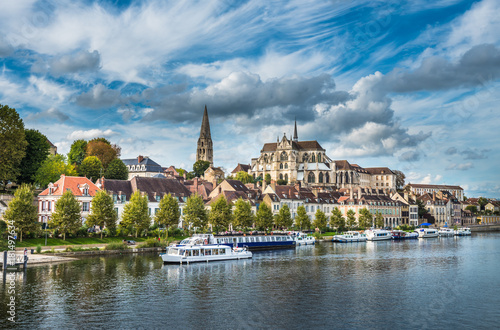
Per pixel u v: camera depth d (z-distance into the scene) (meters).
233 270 83.94
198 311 56.09
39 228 96.00
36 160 139.50
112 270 78.94
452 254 113.56
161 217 116.50
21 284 66.56
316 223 162.50
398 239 173.38
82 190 118.06
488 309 57.72
